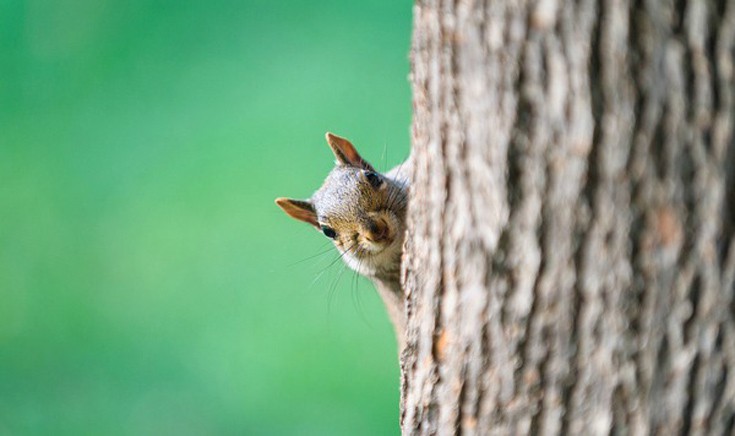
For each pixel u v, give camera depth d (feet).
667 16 12.68
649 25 12.77
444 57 14.94
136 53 52.34
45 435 43.32
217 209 47.03
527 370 14.82
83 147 50.88
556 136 13.64
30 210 49.78
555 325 14.33
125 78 52.13
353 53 49.65
